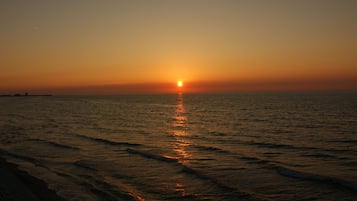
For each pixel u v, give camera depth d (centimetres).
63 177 1428
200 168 1566
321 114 4906
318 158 1802
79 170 1555
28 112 6269
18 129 3297
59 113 5947
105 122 4091
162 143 2361
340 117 4356
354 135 2692
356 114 4819
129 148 2134
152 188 1266
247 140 2491
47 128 3384
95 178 1409
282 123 3722
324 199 1113
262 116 4753
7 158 1859
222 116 4928
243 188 1250
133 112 6250
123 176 1441
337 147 2145
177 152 1991
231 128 3322
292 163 1673
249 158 1798
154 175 1454
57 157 1864
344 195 1150
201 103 10569
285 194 1174
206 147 2173
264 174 1454
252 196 1157
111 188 1266
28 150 2094
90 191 1230
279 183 1311
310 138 2561
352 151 1998
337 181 1303
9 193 1184
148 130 3206
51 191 1224
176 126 3581
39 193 1199
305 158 1803
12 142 2425
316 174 1429
